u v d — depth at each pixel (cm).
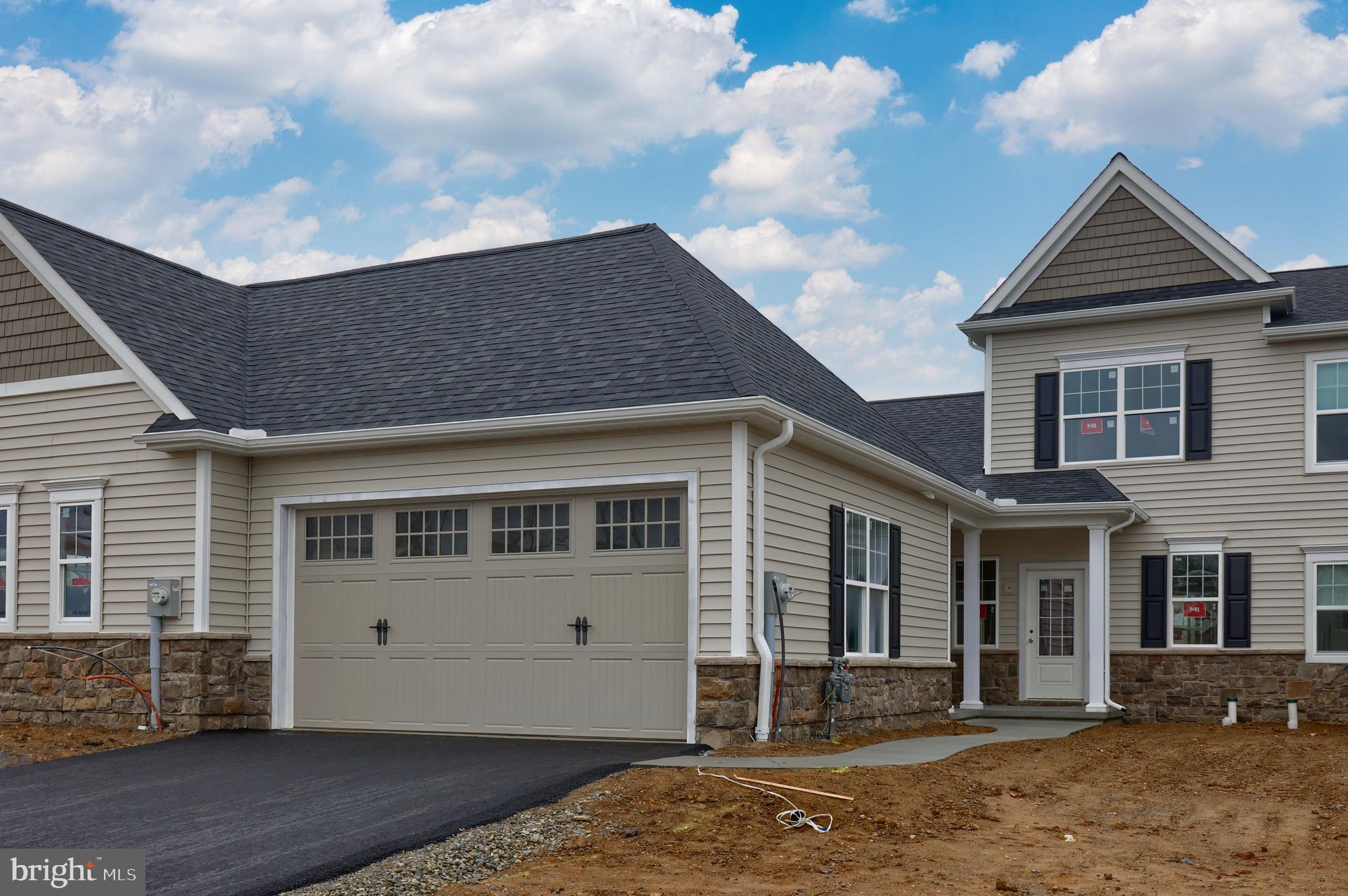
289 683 1433
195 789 1029
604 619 1290
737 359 1298
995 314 2150
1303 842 905
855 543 1512
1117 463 2048
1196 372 2000
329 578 1432
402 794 980
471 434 1320
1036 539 2114
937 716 1766
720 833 862
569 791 970
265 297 1877
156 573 1430
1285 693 1900
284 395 1538
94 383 1495
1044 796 1084
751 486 1248
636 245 1661
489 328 1558
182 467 1428
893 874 777
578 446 1306
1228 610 1950
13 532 1529
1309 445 1919
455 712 1348
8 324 1563
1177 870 812
